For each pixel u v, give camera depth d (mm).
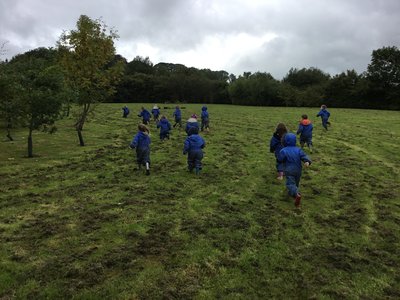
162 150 18906
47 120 17172
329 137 23984
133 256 7145
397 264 7219
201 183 12484
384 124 32281
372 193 11805
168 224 8773
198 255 7250
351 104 73562
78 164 15453
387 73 71375
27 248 7426
